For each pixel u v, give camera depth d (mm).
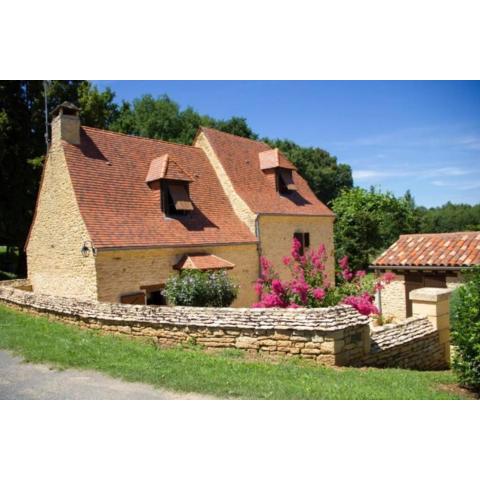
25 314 14352
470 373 7684
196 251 17266
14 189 26812
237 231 19453
